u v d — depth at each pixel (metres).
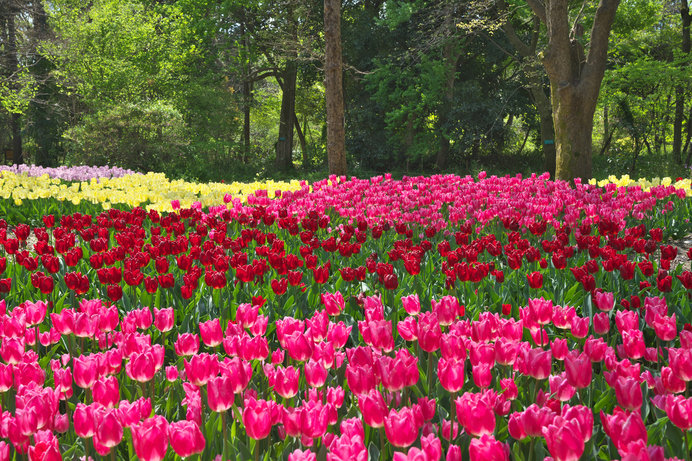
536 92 25.19
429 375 2.89
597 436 2.60
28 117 34.88
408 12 23.98
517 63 26.52
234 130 32.50
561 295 4.71
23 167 15.92
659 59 29.12
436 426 2.51
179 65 30.81
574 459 1.80
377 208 8.19
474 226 7.79
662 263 4.93
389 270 4.58
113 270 4.44
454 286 4.70
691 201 10.38
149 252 5.46
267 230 8.02
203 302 4.54
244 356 2.70
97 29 28.84
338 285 4.90
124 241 5.71
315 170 31.30
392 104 27.75
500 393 2.70
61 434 2.80
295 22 29.36
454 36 23.41
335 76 18.52
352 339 3.99
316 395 2.36
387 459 2.36
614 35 26.80
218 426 2.49
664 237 8.80
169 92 30.25
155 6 32.34
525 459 2.42
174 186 11.68
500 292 4.80
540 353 2.48
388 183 11.86
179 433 1.92
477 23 21.33
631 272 4.59
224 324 4.09
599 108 30.33
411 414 1.93
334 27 18.34
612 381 2.57
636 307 4.23
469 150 27.55
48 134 35.56
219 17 29.88
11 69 31.36
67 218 6.98
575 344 3.74
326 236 7.67
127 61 29.42
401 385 2.36
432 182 11.66
